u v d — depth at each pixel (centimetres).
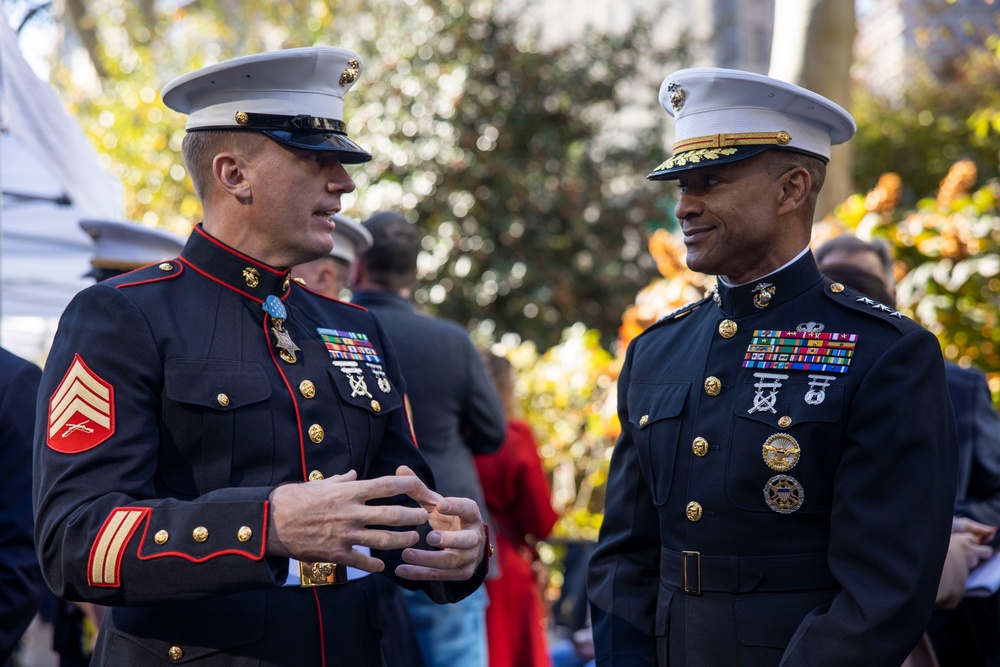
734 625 209
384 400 225
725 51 1529
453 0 1007
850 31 667
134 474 188
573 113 1063
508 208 1013
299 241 212
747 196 218
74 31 1196
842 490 201
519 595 423
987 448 290
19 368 283
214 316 207
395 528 224
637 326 585
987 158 1340
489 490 425
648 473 229
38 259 491
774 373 214
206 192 215
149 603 180
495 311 1023
